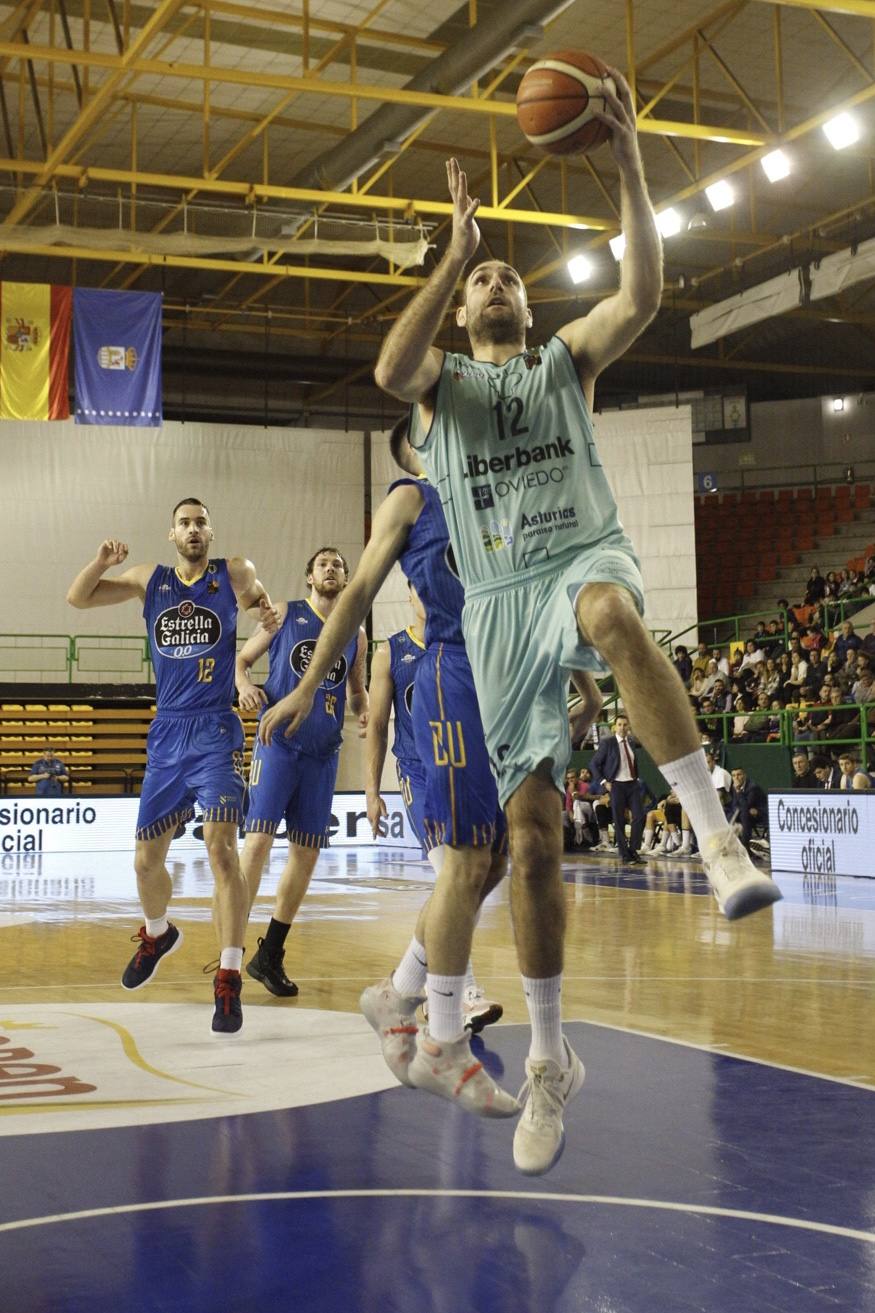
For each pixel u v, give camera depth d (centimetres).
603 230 2008
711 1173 309
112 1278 239
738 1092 394
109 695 2295
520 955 301
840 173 2152
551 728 294
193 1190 296
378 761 605
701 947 773
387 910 1039
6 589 2347
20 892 1235
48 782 2000
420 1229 268
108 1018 530
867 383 2950
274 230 1978
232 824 516
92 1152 328
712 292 2672
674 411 2377
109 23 1650
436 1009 327
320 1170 313
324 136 2034
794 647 1931
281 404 2911
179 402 2839
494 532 301
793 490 2914
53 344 1881
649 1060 441
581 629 275
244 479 2494
